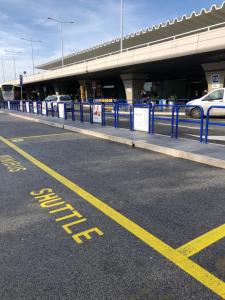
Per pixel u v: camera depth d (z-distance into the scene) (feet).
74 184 18.75
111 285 9.03
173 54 87.40
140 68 117.08
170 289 8.80
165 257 10.48
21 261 10.39
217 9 88.48
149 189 17.54
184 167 22.27
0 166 23.67
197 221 13.28
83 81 179.63
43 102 74.18
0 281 9.33
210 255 10.57
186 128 44.83
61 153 28.45
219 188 17.44
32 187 18.29
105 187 18.07
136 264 10.08
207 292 8.66
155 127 46.93
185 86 165.27
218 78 91.71
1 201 16.05
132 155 26.96
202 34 77.41
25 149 30.78
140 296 8.53
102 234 12.21
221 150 25.73
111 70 125.18
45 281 9.29
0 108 127.34
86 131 41.68
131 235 12.10
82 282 9.20
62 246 11.34
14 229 12.82
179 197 16.17
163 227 12.75
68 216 14.02
